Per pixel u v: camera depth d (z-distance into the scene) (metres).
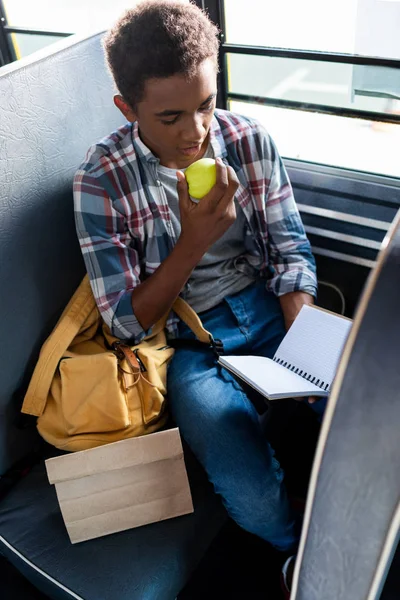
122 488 1.26
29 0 1.90
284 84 1.64
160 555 1.23
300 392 1.16
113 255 1.37
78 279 1.53
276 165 1.45
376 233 1.62
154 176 1.36
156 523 1.28
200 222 1.23
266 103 1.71
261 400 1.44
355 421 0.72
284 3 1.51
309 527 0.80
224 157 1.41
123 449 1.24
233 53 1.66
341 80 1.56
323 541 0.80
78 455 1.24
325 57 1.53
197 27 1.14
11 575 1.53
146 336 1.42
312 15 1.49
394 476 0.71
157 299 1.33
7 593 1.49
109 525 1.27
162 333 1.49
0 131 1.23
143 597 1.17
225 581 1.48
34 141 1.32
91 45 1.42
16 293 1.36
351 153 1.66
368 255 1.65
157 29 1.12
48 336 1.47
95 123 1.48
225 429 1.29
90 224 1.35
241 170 1.42
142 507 1.27
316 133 1.68
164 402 1.39
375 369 0.70
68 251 1.48
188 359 1.42
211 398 1.33
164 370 1.42
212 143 1.39
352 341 0.71
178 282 1.32
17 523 1.31
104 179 1.34
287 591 1.38
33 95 1.29
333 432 0.74
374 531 0.75
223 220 1.25
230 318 1.49
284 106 1.68
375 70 1.49
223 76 1.71
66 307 1.43
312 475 0.77
